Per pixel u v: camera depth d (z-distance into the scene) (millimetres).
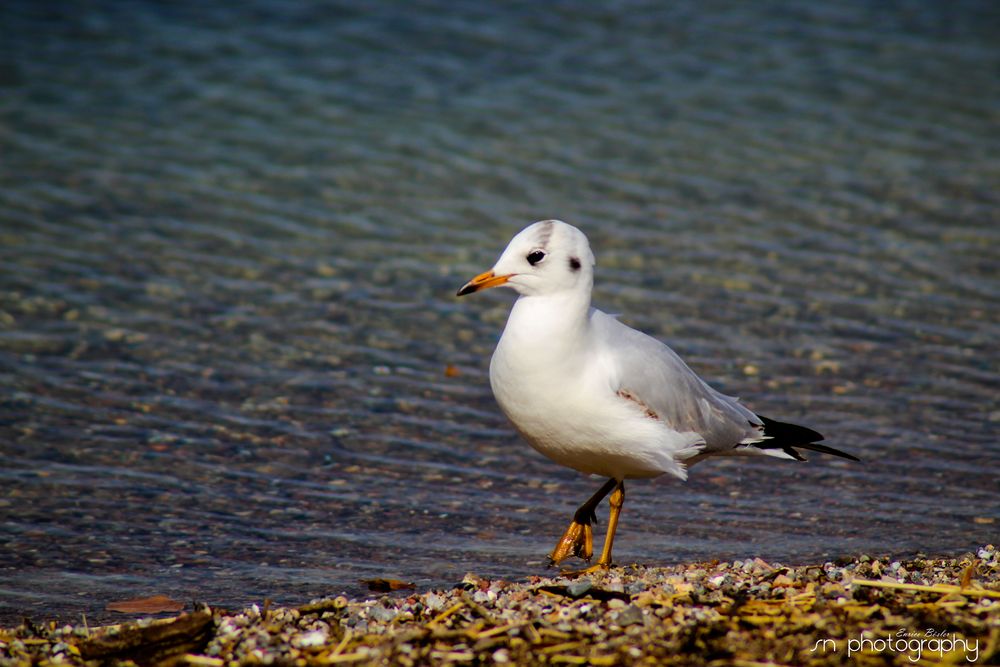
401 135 21484
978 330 15336
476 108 22562
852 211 19000
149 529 10859
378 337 15305
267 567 10211
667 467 9859
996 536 10703
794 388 13945
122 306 15781
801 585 8875
